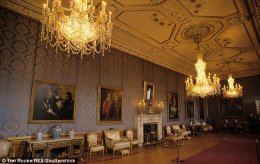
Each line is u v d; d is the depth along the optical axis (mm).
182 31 8547
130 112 10188
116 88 9508
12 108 5906
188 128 15109
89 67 8422
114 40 9109
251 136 14797
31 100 6312
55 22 4305
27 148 5742
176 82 14695
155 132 11531
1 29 5895
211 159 7332
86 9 4098
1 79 5766
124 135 9586
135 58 11055
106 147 8312
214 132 17703
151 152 8719
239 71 16594
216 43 10016
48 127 6691
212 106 19047
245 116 16969
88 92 8219
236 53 11719
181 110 14805
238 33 8797
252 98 16750
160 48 10594
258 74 16562
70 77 7629
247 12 7031
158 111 12141
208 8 6793
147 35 8914
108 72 9258
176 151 8969
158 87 12555
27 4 6238
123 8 6699
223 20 7609
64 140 6375
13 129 5859
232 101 17875
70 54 7742
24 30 6434
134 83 10734
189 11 6969
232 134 16219
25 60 6367
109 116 8961
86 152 7660
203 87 8461
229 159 7332
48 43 7062
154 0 6309
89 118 8094
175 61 13078
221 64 14297
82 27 4141
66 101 7328
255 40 9602
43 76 6777
